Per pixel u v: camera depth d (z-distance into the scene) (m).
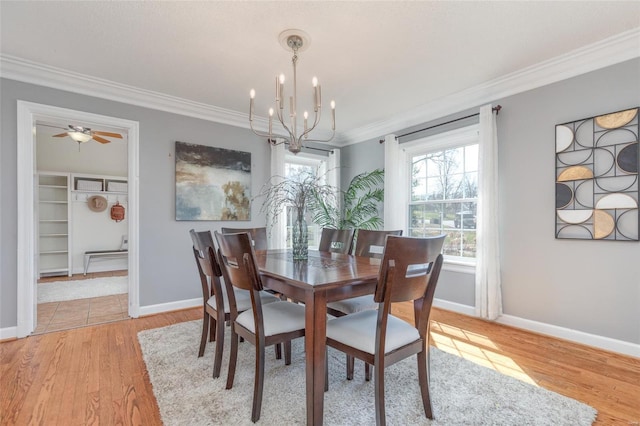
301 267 1.90
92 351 2.36
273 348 2.45
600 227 2.40
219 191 3.76
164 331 2.77
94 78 2.88
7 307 2.61
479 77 2.88
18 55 2.49
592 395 1.78
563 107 2.62
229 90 3.17
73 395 1.77
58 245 5.62
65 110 2.86
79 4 1.88
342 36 2.23
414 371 2.07
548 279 2.69
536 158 2.77
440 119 3.60
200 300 3.62
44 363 2.16
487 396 1.76
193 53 2.46
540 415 1.59
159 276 3.35
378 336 1.41
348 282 1.52
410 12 1.97
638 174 2.23
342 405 1.68
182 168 3.50
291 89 3.14
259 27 2.12
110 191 5.93
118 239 6.09
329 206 4.50
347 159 4.90
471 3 1.89
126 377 1.97
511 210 2.94
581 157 2.51
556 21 2.06
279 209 4.07
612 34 2.21
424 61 2.59
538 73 2.71
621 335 2.32
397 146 4.00
